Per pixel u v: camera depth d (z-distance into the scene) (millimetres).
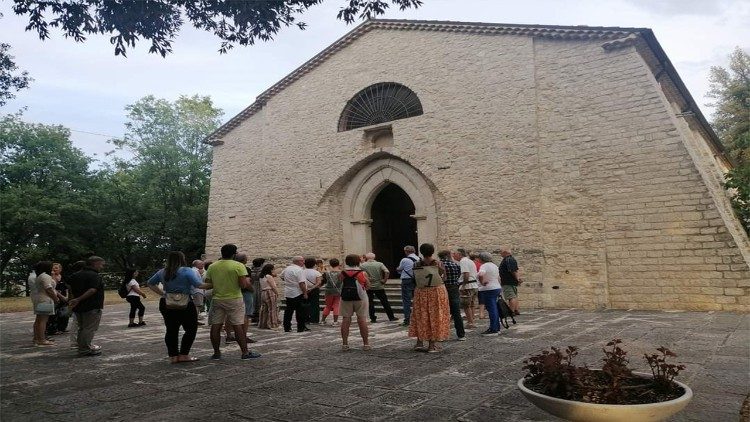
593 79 13727
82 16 6324
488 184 14984
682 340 7965
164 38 6785
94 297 8172
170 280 7238
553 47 14414
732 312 11312
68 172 30781
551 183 14062
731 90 27703
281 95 19797
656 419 3025
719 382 5430
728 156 23766
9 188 28547
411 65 16859
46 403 5254
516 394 5152
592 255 13336
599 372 3506
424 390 5391
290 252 18922
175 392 5590
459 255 11391
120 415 4770
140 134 30500
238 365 7012
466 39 15867
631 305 12742
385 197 20797
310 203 18641
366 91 17969
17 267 30156
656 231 12562
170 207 30688
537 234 14039
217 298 7477
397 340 8898
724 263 11688
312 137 18844
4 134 29938
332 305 11953
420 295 7652
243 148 20719
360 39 18094
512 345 7945
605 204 13281
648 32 13141
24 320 14930
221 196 21031
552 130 14203
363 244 17922
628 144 13086
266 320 11195
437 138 16062
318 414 4641
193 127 31391
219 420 4543
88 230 30516
